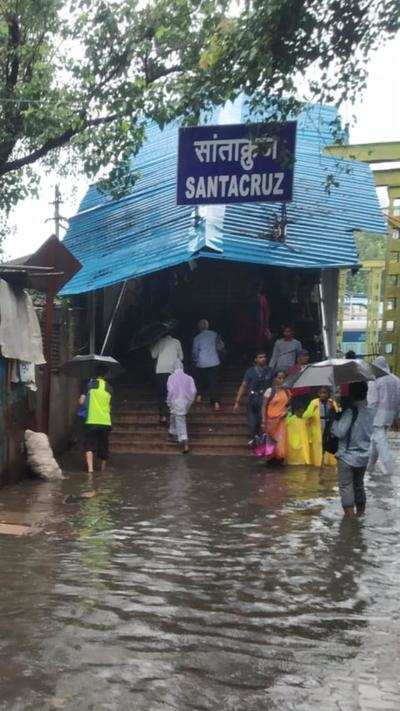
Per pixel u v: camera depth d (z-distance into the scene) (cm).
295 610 466
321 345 1557
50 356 1039
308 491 892
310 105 824
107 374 1152
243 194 970
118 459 1183
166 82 1115
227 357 1633
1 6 1136
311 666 378
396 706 334
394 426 1941
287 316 1720
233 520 729
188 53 1073
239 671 371
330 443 758
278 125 830
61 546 623
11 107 1178
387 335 1923
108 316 1664
